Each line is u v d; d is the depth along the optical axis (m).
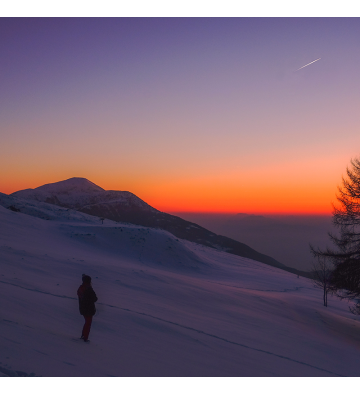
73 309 10.76
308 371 9.41
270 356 10.31
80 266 21.00
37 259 20.62
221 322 13.98
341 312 23.81
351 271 16.88
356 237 17.06
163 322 11.66
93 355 6.52
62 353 6.03
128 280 19.42
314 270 26.36
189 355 8.67
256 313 17.36
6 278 13.50
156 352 8.24
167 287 19.34
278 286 35.09
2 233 34.09
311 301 25.92
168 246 43.41
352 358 12.48
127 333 9.55
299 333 14.84
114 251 39.91
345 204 17.59
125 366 6.32
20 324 7.34
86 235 42.53
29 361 5.07
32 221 46.81
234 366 8.44
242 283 33.31
